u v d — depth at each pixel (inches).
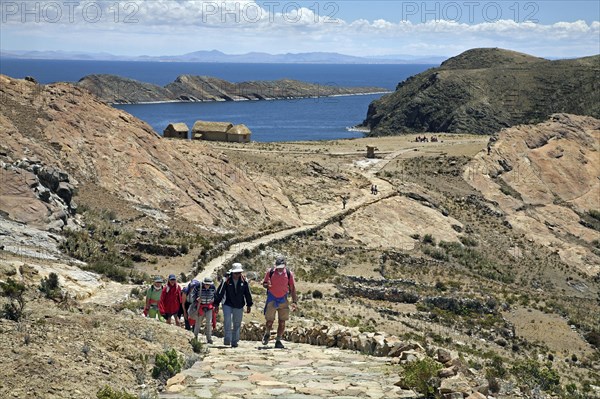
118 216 1577.3
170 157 2052.2
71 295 880.3
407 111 7716.5
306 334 666.8
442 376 394.3
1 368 358.3
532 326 1574.8
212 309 625.3
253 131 7007.9
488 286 1953.7
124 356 446.0
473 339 1349.7
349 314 1249.4
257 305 1068.5
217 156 2336.4
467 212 2827.3
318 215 2308.1
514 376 804.0
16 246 1081.4
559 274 2422.5
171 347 503.2
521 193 3240.7
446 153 3580.2
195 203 1903.3
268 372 443.2
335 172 2837.1
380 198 2596.0
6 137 1617.9
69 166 1712.6
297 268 1683.1
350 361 499.8
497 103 7327.8
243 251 1625.2
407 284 1707.7
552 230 2987.2
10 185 1293.1
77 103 1996.8
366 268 1846.7
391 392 384.2
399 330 1190.3
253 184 2315.5
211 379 414.6
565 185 3462.1
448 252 2304.4
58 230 1269.7
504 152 3518.7
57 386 353.1
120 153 1894.7
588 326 1628.9
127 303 893.2
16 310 494.0
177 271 1299.2
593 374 1216.2
